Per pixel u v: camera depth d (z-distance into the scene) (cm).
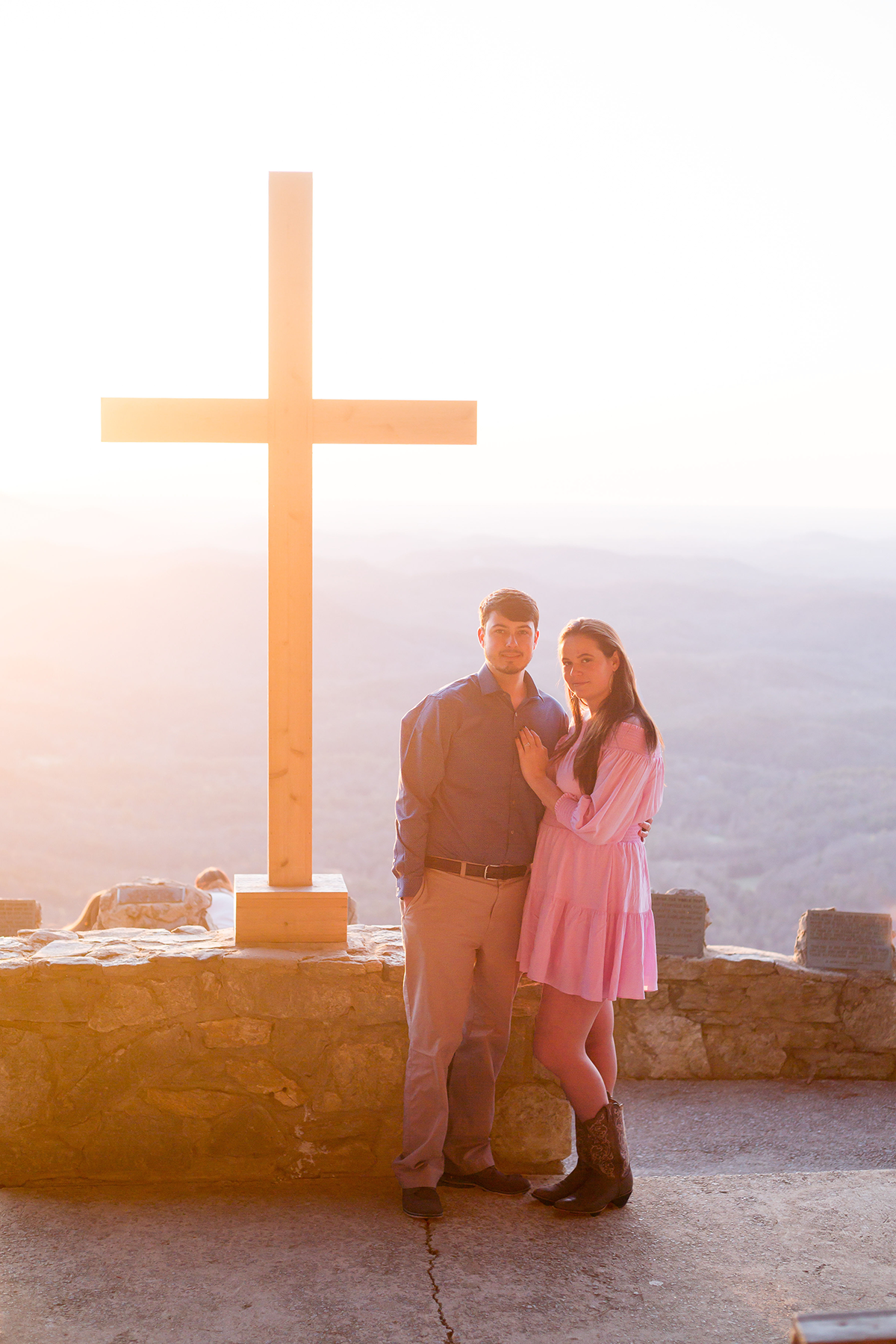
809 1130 429
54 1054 296
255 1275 252
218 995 301
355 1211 284
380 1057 304
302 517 314
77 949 310
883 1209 292
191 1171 300
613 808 273
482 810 284
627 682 283
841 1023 486
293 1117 302
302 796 317
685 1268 259
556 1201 288
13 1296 241
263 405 315
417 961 287
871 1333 140
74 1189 294
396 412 318
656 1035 488
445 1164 302
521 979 311
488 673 286
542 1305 242
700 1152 406
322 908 316
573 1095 288
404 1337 229
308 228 312
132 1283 248
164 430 315
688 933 493
